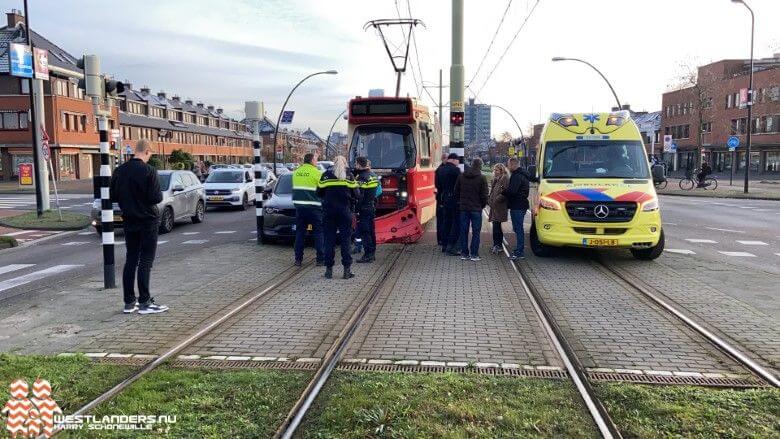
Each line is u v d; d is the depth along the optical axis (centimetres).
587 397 444
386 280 904
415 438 379
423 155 1437
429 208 1538
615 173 1115
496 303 754
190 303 766
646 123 8894
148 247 718
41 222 1853
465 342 591
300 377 491
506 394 450
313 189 1020
